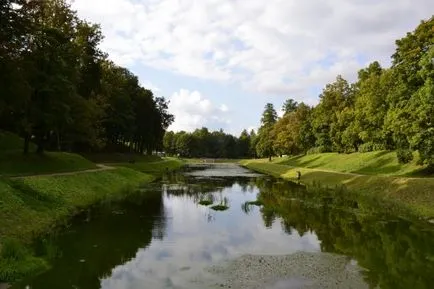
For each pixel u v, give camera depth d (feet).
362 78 248.73
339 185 172.55
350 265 62.44
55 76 143.13
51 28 146.82
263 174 289.94
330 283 54.49
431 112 118.42
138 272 58.90
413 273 58.34
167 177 244.83
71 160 174.50
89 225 90.27
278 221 98.53
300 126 361.30
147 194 151.23
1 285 52.34
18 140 192.13
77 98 164.96
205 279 56.03
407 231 85.20
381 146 215.31
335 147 284.00
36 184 107.76
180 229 88.53
